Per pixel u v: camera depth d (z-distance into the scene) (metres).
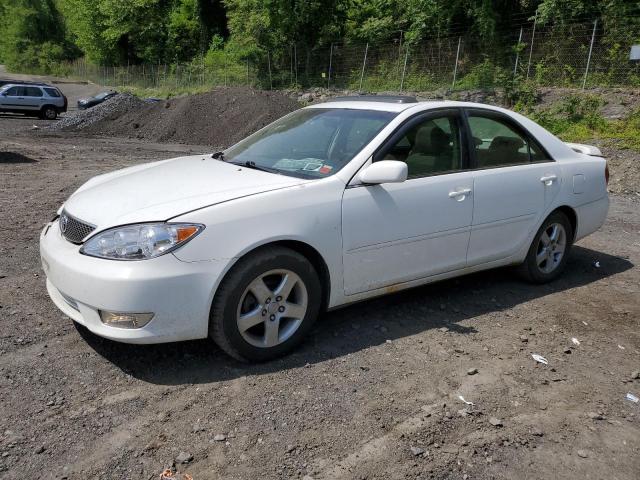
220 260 3.26
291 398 3.17
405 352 3.76
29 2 66.94
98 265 3.17
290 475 2.59
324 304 3.82
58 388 3.19
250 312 3.44
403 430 2.94
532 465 2.73
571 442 2.92
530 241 4.91
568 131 15.56
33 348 3.61
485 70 23.02
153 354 3.59
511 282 5.23
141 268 3.12
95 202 3.59
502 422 3.06
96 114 25.83
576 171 5.19
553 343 4.03
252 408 3.07
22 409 2.98
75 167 11.73
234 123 22.38
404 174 3.68
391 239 3.94
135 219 3.25
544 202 4.90
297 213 3.52
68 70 63.09
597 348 3.99
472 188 4.36
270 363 3.54
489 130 4.66
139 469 2.59
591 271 5.71
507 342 4.00
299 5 31.31
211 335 3.39
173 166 4.32
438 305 4.58
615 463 2.78
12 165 11.36
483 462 2.74
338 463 2.68
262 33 32.53
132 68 50.44
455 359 3.71
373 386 3.34
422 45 26.81
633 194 10.18
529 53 23.38
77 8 54.19
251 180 3.74
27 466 2.58
